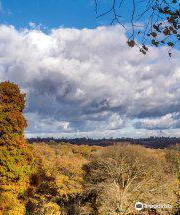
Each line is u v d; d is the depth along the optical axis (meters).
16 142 30.92
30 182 32.22
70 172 44.47
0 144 30.41
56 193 40.94
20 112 32.97
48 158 46.38
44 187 39.75
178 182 52.16
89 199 47.16
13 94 32.56
